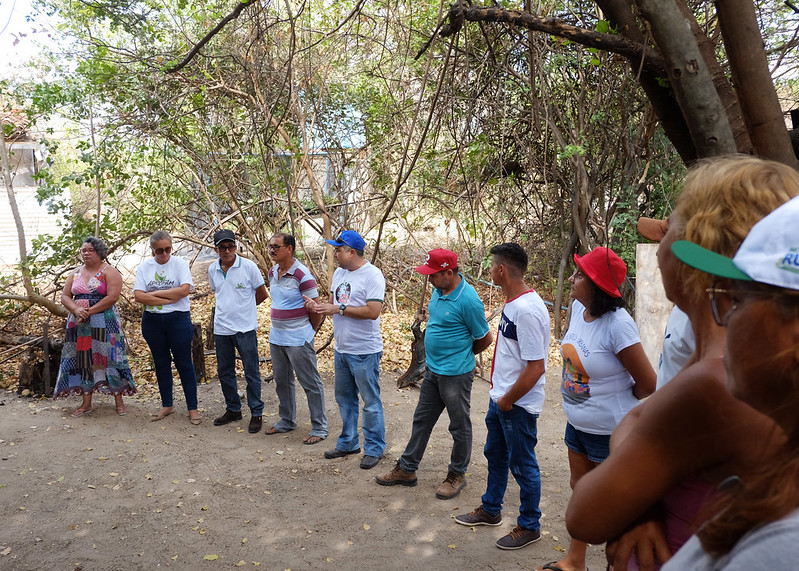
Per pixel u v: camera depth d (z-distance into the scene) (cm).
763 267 73
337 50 966
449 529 449
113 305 664
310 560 411
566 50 855
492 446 441
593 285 328
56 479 524
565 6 829
